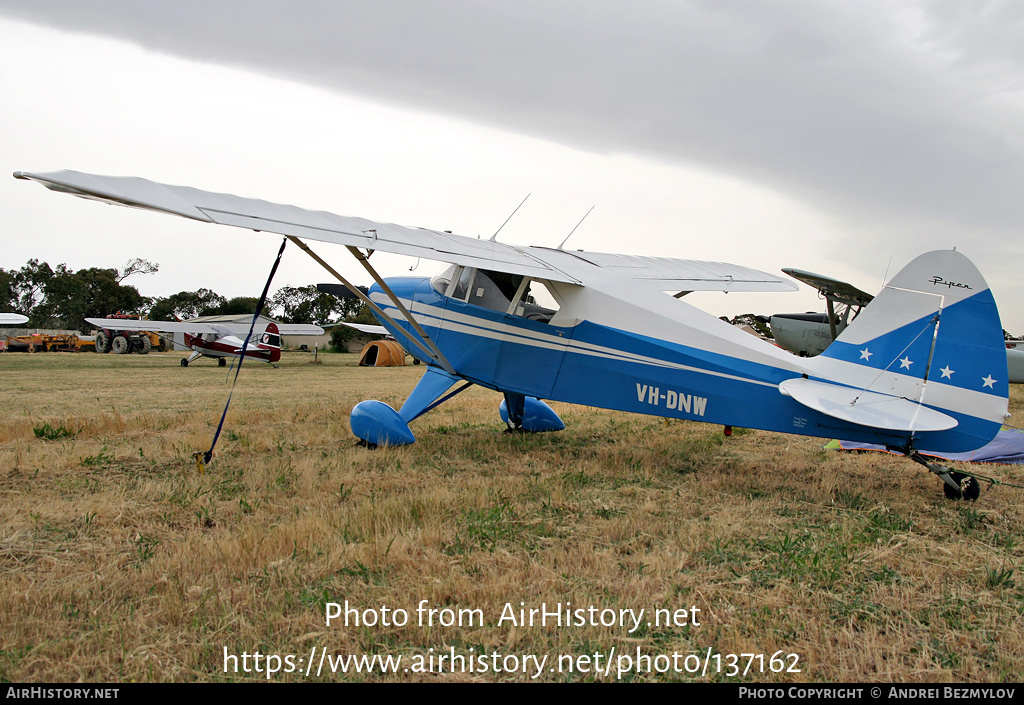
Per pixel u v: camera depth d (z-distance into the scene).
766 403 5.73
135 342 33.72
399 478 5.60
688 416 6.05
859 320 5.46
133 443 7.17
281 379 18.52
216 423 8.90
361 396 13.30
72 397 12.54
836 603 3.11
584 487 5.31
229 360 26.98
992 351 4.98
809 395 5.31
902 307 5.30
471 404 11.69
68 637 2.69
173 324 24.02
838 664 2.60
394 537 3.76
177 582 3.15
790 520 4.47
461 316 7.35
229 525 4.20
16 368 21.95
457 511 4.45
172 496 4.79
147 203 3.84
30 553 3.63
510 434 8.19
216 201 4.43
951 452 5.13
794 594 3.20
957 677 2.52
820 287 10.07
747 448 7.57
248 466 5.91
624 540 3.97
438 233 6.16
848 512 4.71
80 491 4.97
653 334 6.18
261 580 3.24
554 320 6.65
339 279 6.21
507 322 6.98
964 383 5.06
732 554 3.72
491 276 7.17
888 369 5.32
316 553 3.58
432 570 3.41
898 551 3.85
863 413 4.97
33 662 2.48
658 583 3.29
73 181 3.71
